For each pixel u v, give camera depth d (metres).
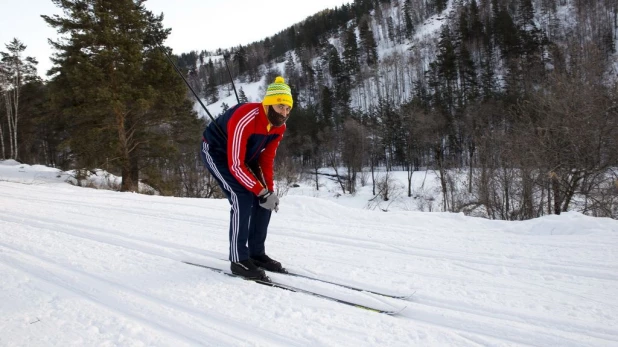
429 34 79.25
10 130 29.38
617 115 10.06
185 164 19.02
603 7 59.84
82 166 14.32
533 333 1.93
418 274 2.87
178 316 2.12
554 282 2.67
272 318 2.10
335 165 37.75
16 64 28.39
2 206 5.86
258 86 93.81
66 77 13.73
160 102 14.71
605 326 1.99
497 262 3.13
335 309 2.22
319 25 109.81
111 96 13.23
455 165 21.58
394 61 66.25
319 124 42.25
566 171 10.51
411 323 2.05
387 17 97.75
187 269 2.94
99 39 13.45
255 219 2.96
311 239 4.00
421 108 36.62
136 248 3.58
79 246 3.54
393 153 38.22
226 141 2.81
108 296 2.40
